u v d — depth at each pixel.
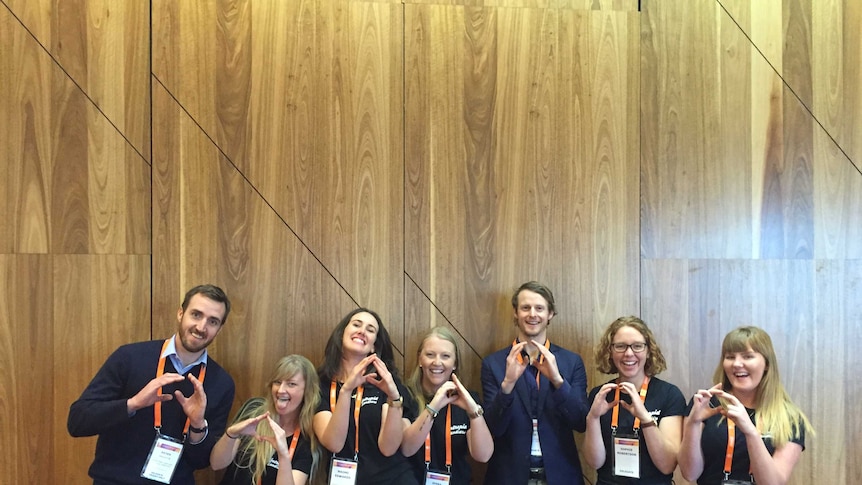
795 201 3.17
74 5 2.90
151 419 2.32
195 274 2.93
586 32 3.13
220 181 2.95
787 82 3.17
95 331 2.87
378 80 3.04
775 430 2.22
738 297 3.13
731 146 3.16
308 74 3.01
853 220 3.14
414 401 2.64
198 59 2.95
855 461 3.10
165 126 2.93
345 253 3.01
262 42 2.99
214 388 2.45
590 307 3.10
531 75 3.12
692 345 3.11
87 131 2.89
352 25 3.04
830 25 3.14
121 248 2.89
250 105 2.98
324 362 2.71
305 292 2.98
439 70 3.07
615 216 3.12
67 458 2.85
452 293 3.05
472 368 3.04
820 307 3.16
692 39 3.16
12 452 2.80
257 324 2.95
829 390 3.13
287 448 2.34
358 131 3.03
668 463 2.33
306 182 3.00
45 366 2.84
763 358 2.30
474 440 2.43
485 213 3.07
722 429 2.33
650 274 3.12
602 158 3.12
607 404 2.40
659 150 3.14
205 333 2.37
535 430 2.60
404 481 2.45
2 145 2.85
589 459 2.44
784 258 3.16
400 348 3.02
